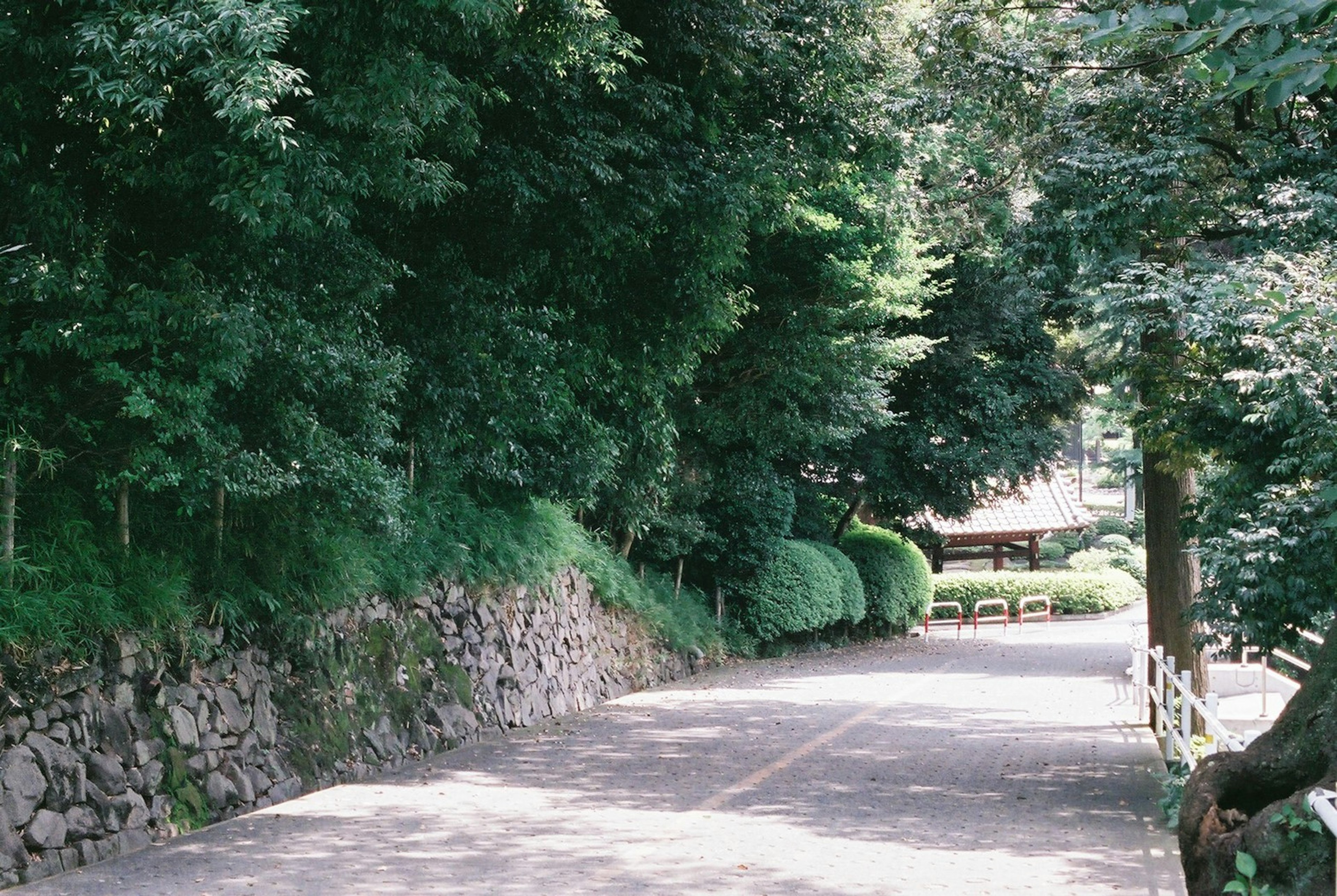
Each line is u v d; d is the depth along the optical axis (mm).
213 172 8750
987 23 13828
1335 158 11656
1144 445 12023
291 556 12180
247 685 11328
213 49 7699
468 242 14992
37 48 7832
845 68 16906
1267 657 15805
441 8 9594
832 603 30688
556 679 18797
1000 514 48000
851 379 25078
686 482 25688
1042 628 42406
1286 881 6645
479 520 17656
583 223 14789
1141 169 11867
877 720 17641
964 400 32375
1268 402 9977
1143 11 4238
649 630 24125
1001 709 19469
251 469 9773
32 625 8680
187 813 9797
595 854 8812
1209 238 12867
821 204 22781
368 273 11445
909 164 22891
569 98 14156
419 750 13852
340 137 9719
